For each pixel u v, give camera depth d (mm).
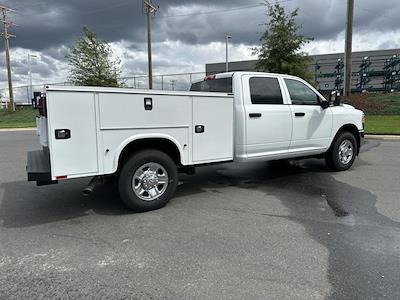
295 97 6367
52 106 3854
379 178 6586
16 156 9922
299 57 18047
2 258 3393
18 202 5281
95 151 4176
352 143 7344
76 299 2686
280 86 6121
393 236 3814
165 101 4617
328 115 6832
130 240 3791
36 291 2799
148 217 4531
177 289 2805
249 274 3033
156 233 3982
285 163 8352
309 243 3660
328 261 3256
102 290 2809
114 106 4227
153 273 3070
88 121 4078
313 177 6762
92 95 4070
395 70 37219
